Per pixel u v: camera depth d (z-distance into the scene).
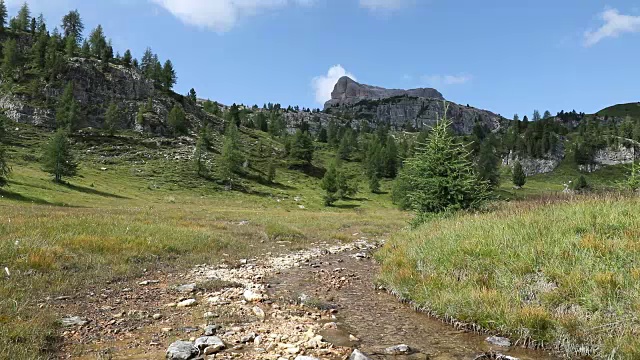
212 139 151.75
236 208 67.81
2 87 130.00
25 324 6.95
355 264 16.39
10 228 15.91
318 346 7.13
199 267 14.55
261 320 8.65
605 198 16.86
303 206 93.69
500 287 9.52
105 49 164.50
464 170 21.89
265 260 16.95
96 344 6.90
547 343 7.47
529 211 16.39
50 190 63.28
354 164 173.38
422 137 130.62
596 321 7.39
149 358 6.35
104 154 113.69
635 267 8.73
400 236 20.20
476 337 7.96
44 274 10.85
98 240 15.05
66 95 128.12
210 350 6.64
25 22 170.25
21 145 103.94
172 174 105.12
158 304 9.67
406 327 8.52
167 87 179.75
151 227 20.12
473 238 12.63
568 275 9.02
